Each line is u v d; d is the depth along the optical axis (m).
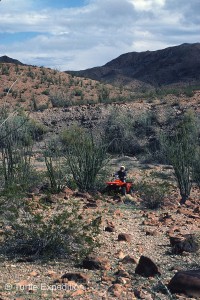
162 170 25.70
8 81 69.25
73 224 9.63
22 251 9.30
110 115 39.09
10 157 16.39
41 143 33.84
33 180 17.52
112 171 23.31
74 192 16.91
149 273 8.12
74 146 19.34
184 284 7.24
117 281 7.64
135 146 33.41
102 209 14.27
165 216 13.40
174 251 9.70
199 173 20.30
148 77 170.12
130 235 11.08
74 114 42.44
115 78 166.00
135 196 17.34
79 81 76.31
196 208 14.99
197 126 31.58
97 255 9.32
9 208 10.46
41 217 9.66
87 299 6.83
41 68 80.50
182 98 42.66
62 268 8.48
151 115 37.41
